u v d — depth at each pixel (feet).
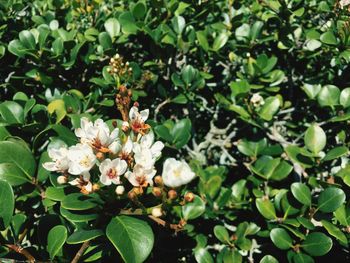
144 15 1.40
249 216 1.22
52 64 1.28
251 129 1.44
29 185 0.87
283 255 1.11
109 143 0.72
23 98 1.09
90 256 0.77
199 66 1.53
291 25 1.44
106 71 1.23
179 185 0.68
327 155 1.03
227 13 1.61
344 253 1.04
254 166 1.20
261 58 1.32
